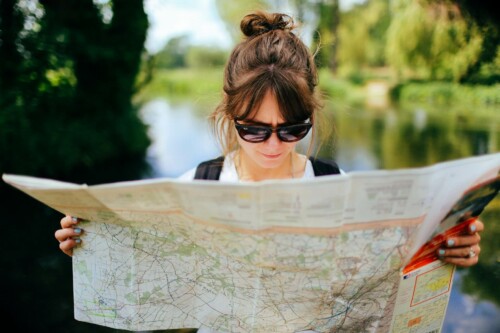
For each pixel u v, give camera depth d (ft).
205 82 76.89
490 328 8.43
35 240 12.20
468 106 35.86
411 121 34.68
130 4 21.11
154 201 3.19
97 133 20.76
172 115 41.75
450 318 8.80
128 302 3.75
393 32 50.85
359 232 3.18
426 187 3.04
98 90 20.65
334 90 59.98
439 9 33.37
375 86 60.29
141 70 25.58
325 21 76.95
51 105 16.96
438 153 23.54
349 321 3.62
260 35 4.16
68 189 3.12
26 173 16.17
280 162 4.10
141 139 24.82
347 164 22.12
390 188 3.01
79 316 3.88
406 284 3.56
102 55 19.45
